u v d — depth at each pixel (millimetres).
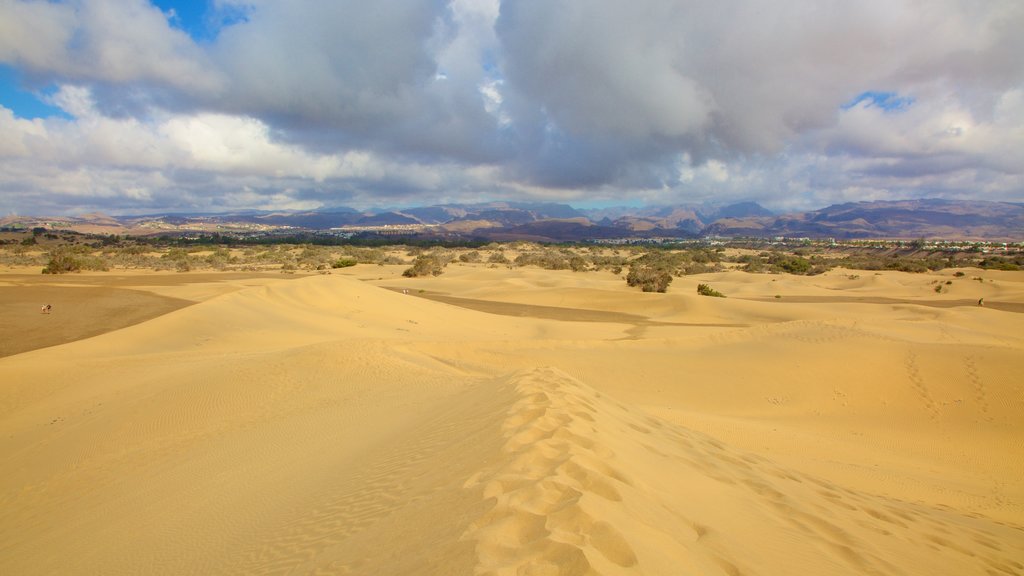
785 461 11555
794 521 5863
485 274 89250
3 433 15633
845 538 5625
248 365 20250
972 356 20516
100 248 144000
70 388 19953
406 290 67875
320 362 20594
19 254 113625
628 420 8938
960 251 159625
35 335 31672
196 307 36250
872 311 50469
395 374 19453
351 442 11062
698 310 52812
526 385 9773
